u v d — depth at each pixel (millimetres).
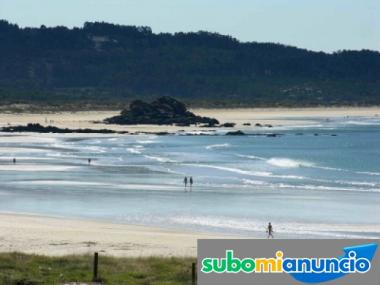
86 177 129125
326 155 190250
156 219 88938
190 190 113938
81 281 49469
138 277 50656
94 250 64562
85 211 94188
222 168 148750
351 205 100750
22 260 54625
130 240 70625
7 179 125125
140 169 143375
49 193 109438
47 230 76188
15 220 84562
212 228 83375
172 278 49906
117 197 106125
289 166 157250
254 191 114125
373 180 133125
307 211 95500
